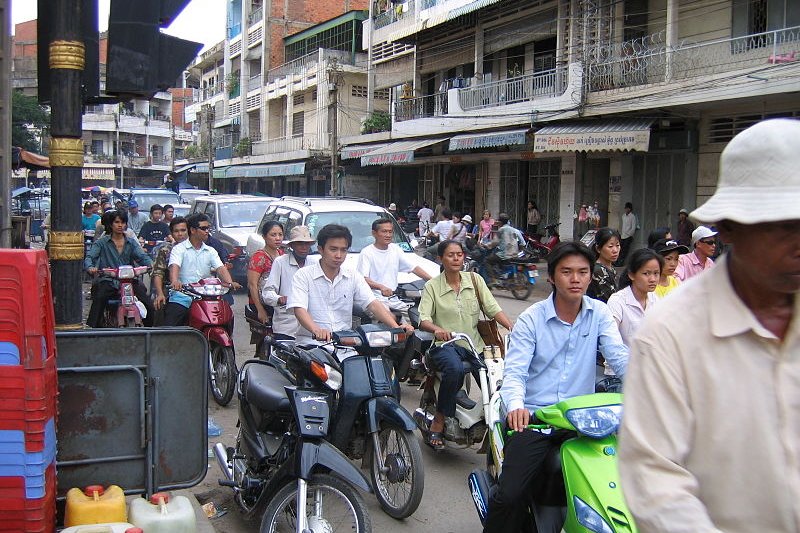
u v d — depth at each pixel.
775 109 15.10
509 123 20.14
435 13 24.25
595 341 3.57
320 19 44.72
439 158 24.91
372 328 4.17
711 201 1.62
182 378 3.43
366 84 35.22
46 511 2.76
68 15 3.82
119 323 7.30
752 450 1.57
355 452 4.28
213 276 7.27
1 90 5.61
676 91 15.31
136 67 4.04
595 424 2.87
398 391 4.40
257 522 4.36
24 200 29.50
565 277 3.45
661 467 1.58
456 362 4.95
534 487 3.20
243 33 46.09
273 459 4.07
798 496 1.55
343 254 4.90
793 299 1.61
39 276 2.73
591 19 18.05
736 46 15.34
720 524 1.61
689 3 16.34
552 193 20.98
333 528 4.00
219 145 49.75
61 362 3.20
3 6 5.55
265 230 7.05
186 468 3.44
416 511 4.60
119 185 58.78
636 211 18.48
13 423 2.68
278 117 42.75
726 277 1.64
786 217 1.48
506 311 12.74
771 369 1.58
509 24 21.59
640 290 4.82
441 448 5.29
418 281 8.19
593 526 2.72
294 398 3.73
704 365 1.60
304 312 4.75
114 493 3.16
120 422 3.30
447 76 25.44
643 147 16.02
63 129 3.85
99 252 7.67
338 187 32.03
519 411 3.23
